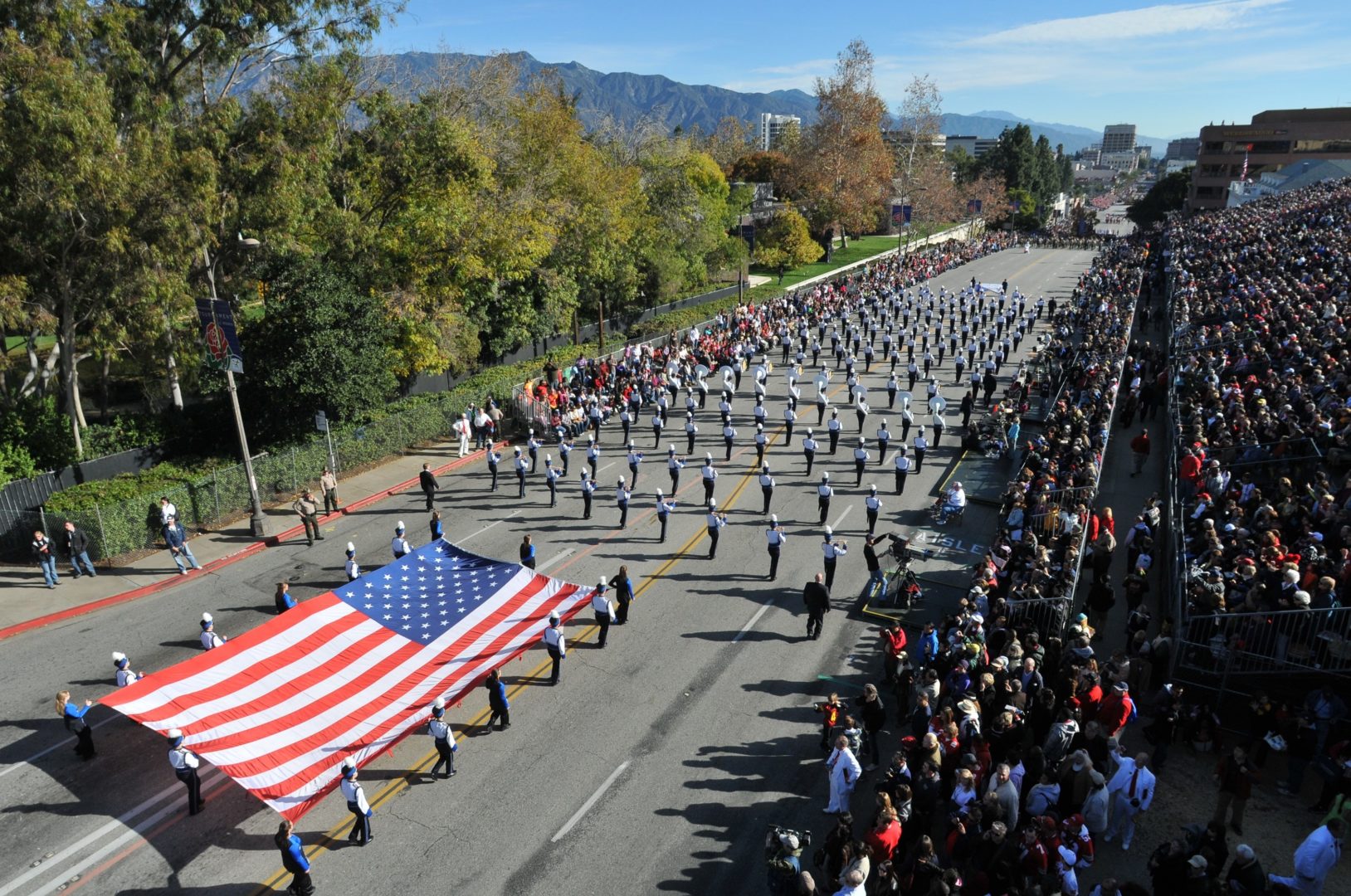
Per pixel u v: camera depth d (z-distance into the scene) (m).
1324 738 12.72
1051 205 148.88
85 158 21.22
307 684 14.98
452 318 34.41
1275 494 19.27
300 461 26.98
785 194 94.75
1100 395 28.98
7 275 23.66
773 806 13.16
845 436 32.41
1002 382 39.41
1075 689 13.39
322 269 29.08
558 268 44.69
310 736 13.68
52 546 21.17
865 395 37.53
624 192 50.03
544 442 32.53
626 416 31.72
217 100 27.58
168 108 25.39
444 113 36.50
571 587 18.55
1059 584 16.69
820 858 11.41
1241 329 32.81
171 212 23.41
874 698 13.64
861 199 85.25
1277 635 14.08
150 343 28.55
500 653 16.03
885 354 44.19
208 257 28.44
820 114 86.75
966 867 11.17
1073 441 24.17
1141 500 24.44
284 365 27.58
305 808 12.22
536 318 44.44
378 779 13.90
